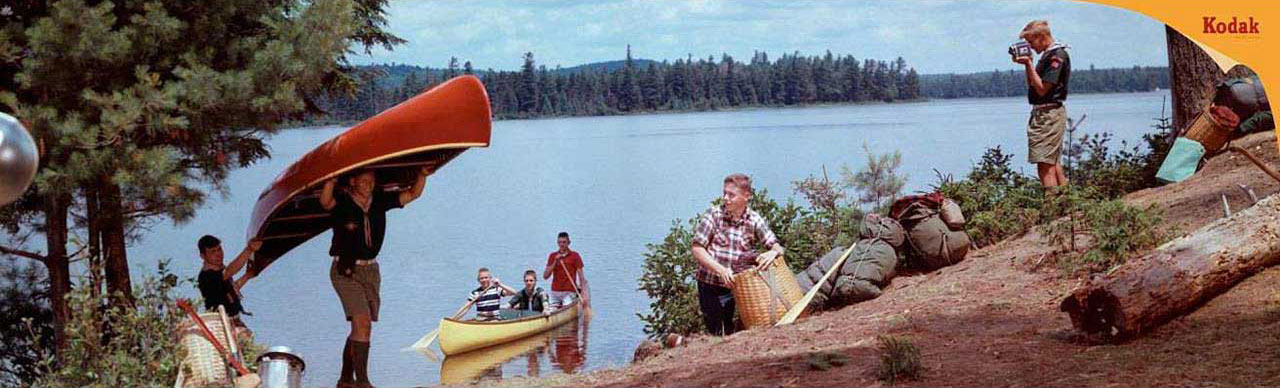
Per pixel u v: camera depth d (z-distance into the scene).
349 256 10.07
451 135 10.59
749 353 9.16
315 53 11.69
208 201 12.02
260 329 19.62
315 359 16.22
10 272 13.22
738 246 11.19
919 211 12.14
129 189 11.03
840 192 14.02
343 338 18.48
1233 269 8.25
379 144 10.32
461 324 16.12
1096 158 15.28
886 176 13.78
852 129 84.62
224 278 10.79
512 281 26.42
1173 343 7.54
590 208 43.12
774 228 13.70
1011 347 8.05
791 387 7.61
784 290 10.97
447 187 59.50
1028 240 11.91
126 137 10.96
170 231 37.84
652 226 36.19
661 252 13.55
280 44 11.52
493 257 30.53
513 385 9.60
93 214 12.08
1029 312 9.18
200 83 10.86
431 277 26.75
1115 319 7.76
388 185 11.72
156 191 11.09
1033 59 12.80
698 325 12.98
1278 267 8.58
